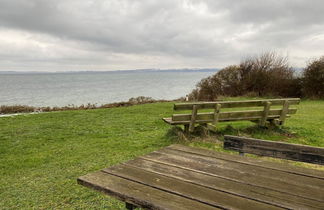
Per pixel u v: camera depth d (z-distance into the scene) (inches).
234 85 791.1
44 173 176.1
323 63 658.8
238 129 266.7
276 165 87.1
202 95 773.3
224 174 77.9
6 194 144.4
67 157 210.7
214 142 228.8
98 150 226.8
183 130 253.4
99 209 122.9
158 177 74.8
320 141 234.1
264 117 255.3
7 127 346.3
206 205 58.8
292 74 734.5
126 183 70.3
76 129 323.9
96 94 1349.7
